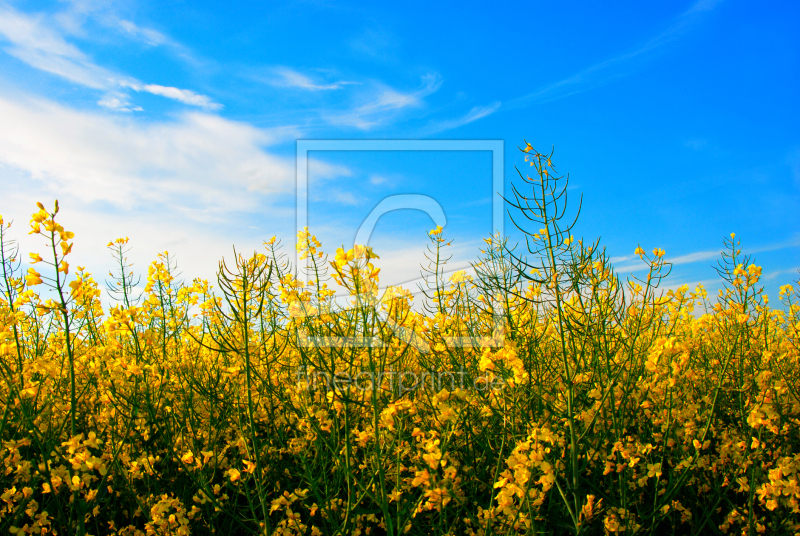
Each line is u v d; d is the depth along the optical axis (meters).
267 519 2.21
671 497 2.55
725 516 2.77
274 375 3.33
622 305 2.79
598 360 2.87
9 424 2.65
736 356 3.59
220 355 3.69
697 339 4.30
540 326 3.34
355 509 2.48
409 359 3.23
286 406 2.81
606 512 2.45
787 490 2.22
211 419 3.23
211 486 2.90
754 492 2.39
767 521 2.58
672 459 2.77
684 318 4.48
